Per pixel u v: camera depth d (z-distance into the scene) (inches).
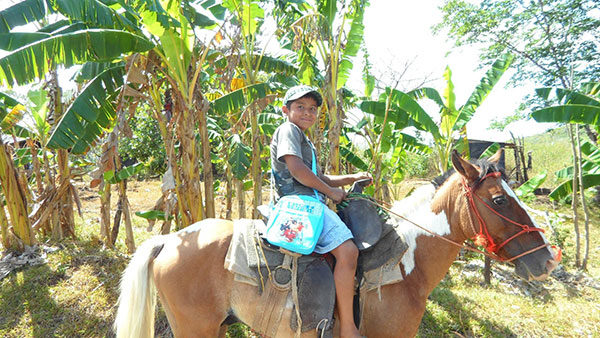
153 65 171.9
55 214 222.4
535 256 86.2
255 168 217.8
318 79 202.1
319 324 81.7
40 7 129.3
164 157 551.2
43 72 127.4
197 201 178.4
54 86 205.9
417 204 100.6
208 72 267.1
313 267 85.0
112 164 146.5
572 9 415.8
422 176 624.1
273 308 85.0
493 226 89.1
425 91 266.1
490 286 219.0
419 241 96.3
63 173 218.5
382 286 89.3
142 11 144.3
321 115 213.0
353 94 281.4
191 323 89.7
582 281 242.4
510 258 89.3
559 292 220.1
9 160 193.5
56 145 145.0
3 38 127.6
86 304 154.3
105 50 136.8
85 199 409.4
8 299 157.3
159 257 94.3
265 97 202.4
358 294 87.9
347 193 96.0
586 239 266.7
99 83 159.0
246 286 87.3
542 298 206.8
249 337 145.2
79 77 188.1
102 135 175.5
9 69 120.0
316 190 87.6
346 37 209.6
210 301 89.3
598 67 420.5
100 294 160.2
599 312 184.7
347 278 82.4
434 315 167.9
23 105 196.9
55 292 160.6
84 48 132.8
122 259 194.9
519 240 87.5
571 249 308.2
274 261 86.4
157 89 180.5
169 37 157.9
